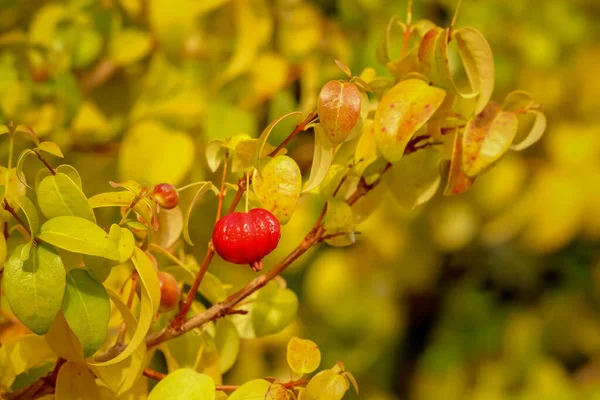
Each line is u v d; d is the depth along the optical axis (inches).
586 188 56.4
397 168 33.6
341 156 43.5
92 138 41.9
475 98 32.9
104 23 42.4
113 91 42.6
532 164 57.7
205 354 32.9
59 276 30.0
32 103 41.3
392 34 45.6
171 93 42.1
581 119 57.6
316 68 46.8
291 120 44.8
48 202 30.5
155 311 30.7
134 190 31.4
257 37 42.8
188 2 41.1
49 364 33.9
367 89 31.6
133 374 31.3
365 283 58.7
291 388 31.3
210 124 41.8
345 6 49.6
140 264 30.7
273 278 32.7
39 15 41.8
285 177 31.2
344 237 32.7
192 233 43.0
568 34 55.0
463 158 32.4
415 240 58.5
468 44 32.5
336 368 31.3
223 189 31.6
